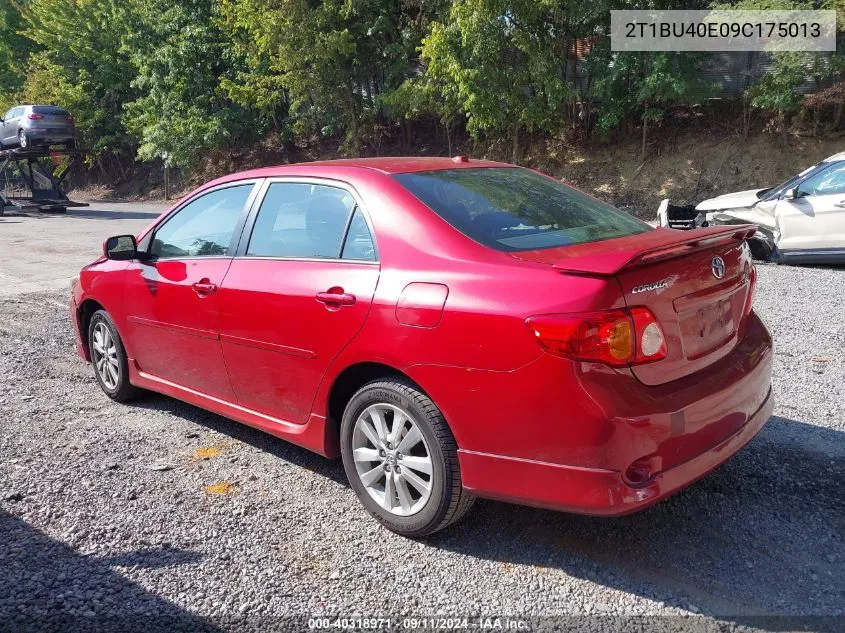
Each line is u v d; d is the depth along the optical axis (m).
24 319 8.45
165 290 4.68
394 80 26.19
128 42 31.58
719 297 3.33
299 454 4.51
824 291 8.35
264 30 25.69
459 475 3.25
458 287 3.18
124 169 40.62
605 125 21.81
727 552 3.27
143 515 3.74
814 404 4.95
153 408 5.39
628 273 2.93
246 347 4.12
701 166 21.48
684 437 3.00
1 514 3.76
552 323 2.86
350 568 3.24
